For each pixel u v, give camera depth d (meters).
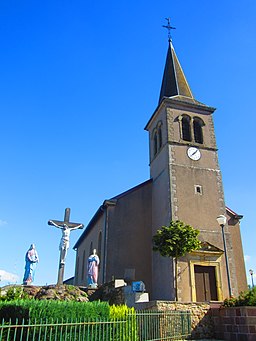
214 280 18.64
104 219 21.86
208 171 22.19
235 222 22.47
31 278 15.81
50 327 6.95
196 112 24.28
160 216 21.31
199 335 11.95
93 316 8.20
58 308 7.56
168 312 11.25
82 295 15.59
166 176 21.50
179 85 26.19
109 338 8.31
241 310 11.41
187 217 20.12
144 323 10.03
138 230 21.66
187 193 20.91
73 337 7.45
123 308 9.33
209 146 23.14
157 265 20.17
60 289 15.28
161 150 23.19
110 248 20.48
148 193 23.22
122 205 22.06
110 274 19.77
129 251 20.80
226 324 11.90
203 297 17.97
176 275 17.11
